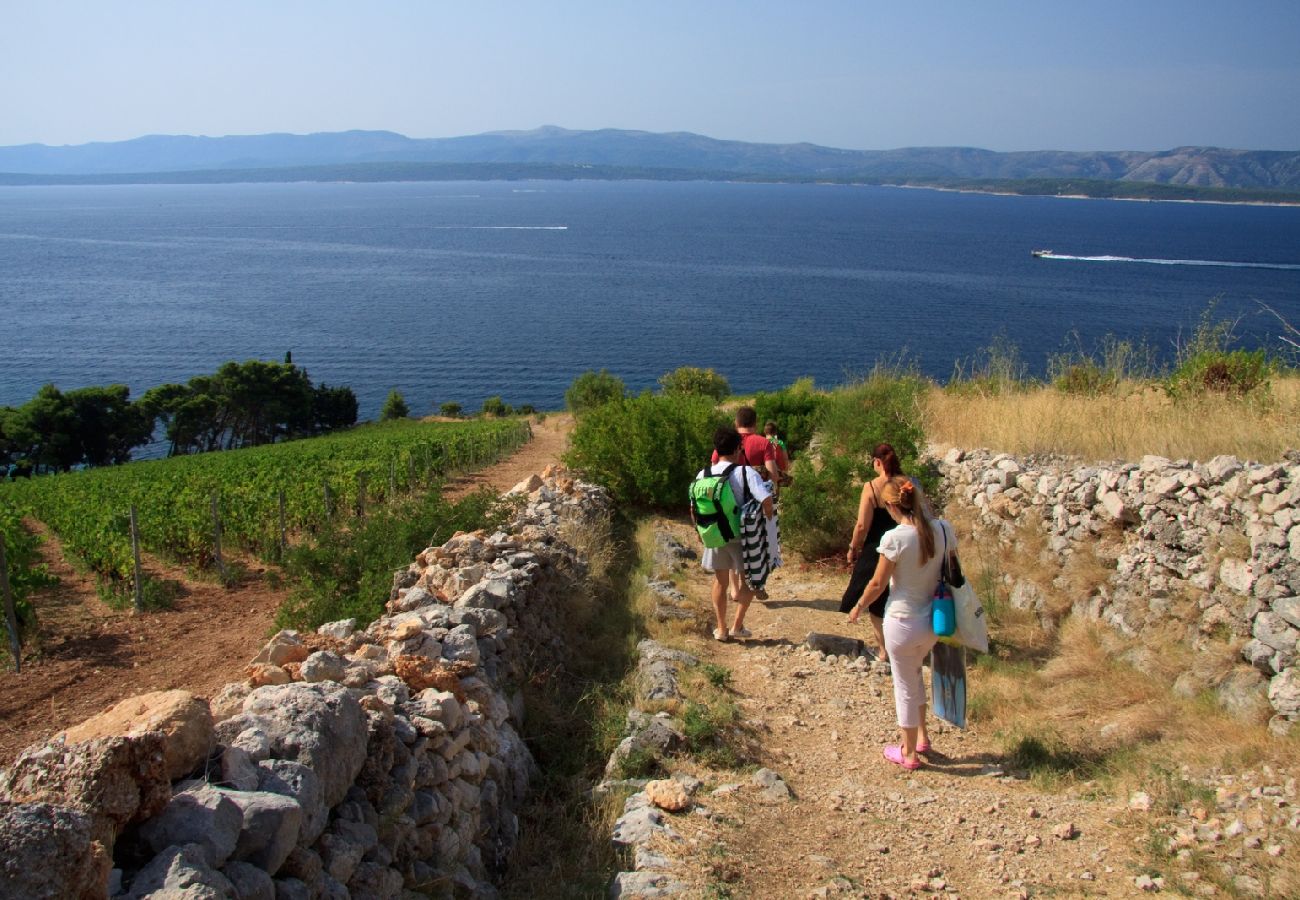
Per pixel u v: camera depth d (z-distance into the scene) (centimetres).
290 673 405
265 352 9769
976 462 947
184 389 6109
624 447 1309
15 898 183
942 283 14900
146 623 929
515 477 2216
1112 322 9800
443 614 544
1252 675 511
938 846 420
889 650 524
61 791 230
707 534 730
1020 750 527
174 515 1363
